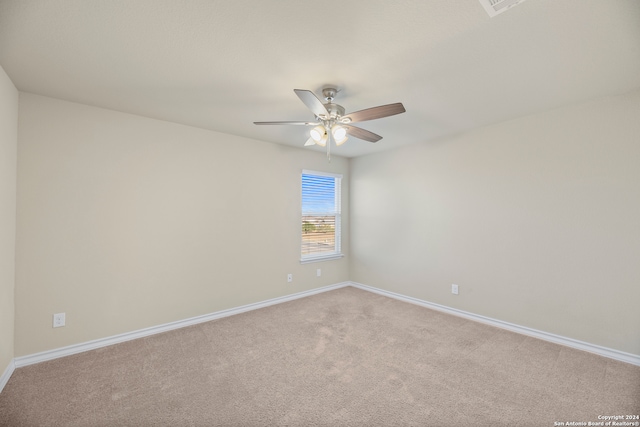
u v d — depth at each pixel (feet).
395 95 7.73
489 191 10.28
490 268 10.26
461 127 10.51
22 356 7.34
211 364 7.48
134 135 9.12
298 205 13.55
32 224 7.49
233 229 11.39
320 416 5.57
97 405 5.84
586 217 8.22
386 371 7.16
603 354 7.92
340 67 6.28
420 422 5.41
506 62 6.07
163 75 6.63
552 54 5.76
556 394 6.24
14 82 6.91
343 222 15.60
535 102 8.21
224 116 9.33
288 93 7.59
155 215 9.51
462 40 5.31
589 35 5.13
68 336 7.98
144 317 9.28
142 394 6.21
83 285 8.21
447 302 11.53
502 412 5.68
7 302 6.73
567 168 8.54
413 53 5.74
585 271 8.24
